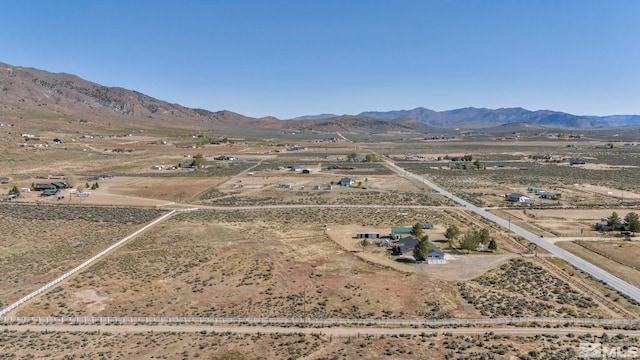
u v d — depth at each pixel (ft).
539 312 205.67
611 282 241.55
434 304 216.95
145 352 170.09
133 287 242.17
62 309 215.10
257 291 236.63
